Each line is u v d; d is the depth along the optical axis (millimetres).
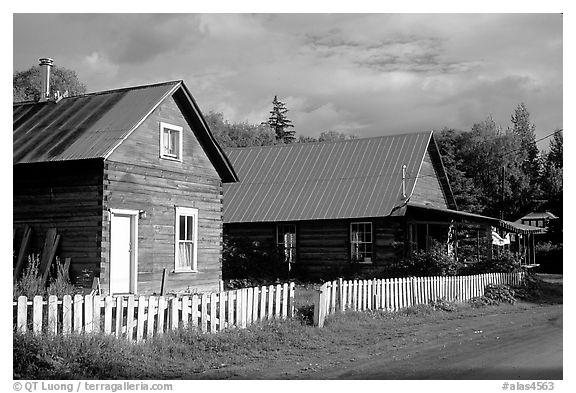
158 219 22906
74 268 20703
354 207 33344
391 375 12477
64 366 12320
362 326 18469
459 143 71625
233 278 32125
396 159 35750
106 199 20688
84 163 20719
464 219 33625
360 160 36750
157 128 23203
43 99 25500
